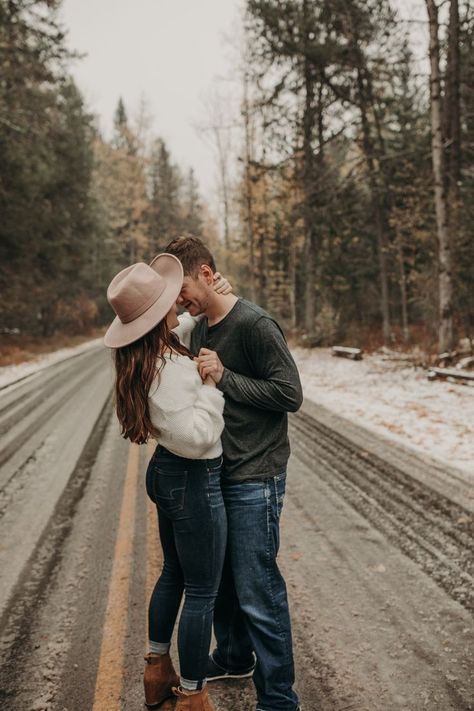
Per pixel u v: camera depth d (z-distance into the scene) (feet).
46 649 9.61
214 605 8.21
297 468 19.60
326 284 80.18
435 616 10.26
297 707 7.54
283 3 59.36
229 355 7.33
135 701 8.27
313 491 17.20
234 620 8.50
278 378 7.04
